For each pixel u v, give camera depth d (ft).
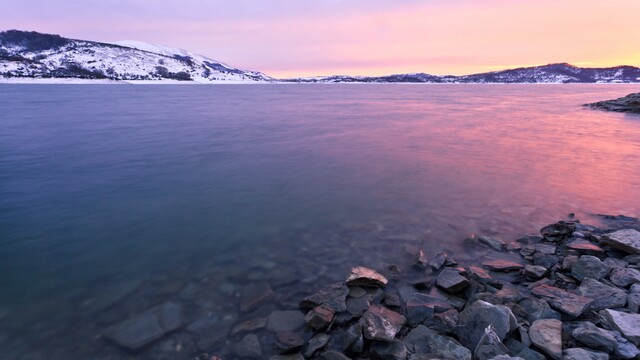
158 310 18.17
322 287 20.04
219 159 53.57
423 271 21.43
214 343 15.74
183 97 261.24
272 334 16.17
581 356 13.37
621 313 15.76
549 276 20.68
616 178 42.34
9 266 22.52
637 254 21.95
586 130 89.56
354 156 55.93
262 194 36.76
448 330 15.72
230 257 23.61
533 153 58.39
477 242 25.31
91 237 26.68
